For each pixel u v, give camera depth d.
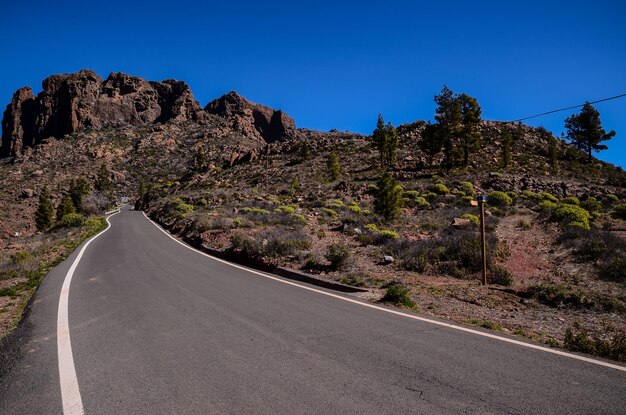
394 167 50.00
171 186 73.31
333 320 5.67
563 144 61.19
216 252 13.70
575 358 4.19
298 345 4.56
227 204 33.50
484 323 5.61
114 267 10.82
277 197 35.94
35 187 81.12
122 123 149.25
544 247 11.82
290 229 17.02
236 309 6.29
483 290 7.92
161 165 111.25
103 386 3.51
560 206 17.22
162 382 3.57
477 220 17.42
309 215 23.23
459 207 24.33
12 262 12.06
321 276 9.16
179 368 3.89
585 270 9.25
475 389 3.39
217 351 4.37
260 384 3.51
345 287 8.06
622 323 5.87
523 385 3.48
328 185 39.78
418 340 4.76
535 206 23.48
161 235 21.41
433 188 31.28
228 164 80.00
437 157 52.91
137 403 3.18
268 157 76.81
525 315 6.31
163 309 6.29
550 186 30.69
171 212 32.41
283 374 3.72
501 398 3.22
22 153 134.50
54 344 4.68
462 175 38.06
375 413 2.97
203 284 8.45
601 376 3.69
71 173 97.94
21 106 157.75
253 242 12.24
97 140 128.00
